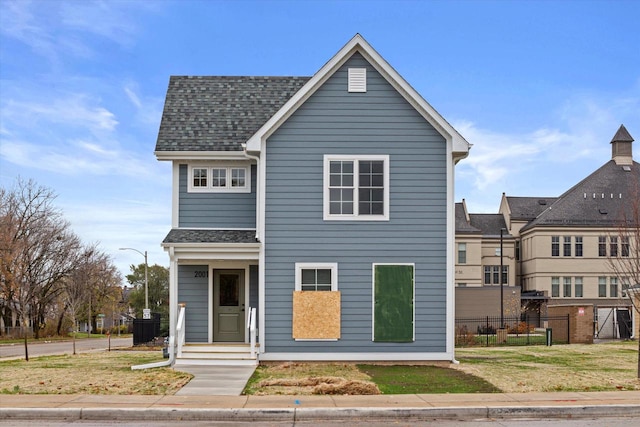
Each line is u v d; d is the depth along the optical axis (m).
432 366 17.89
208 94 21.72
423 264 18.56
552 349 24.23
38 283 55.09
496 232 65.94
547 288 59.44
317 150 18.67
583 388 14.10
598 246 59.75
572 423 11.28
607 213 60.50
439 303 18.52
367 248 18.55
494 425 11.12
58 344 41.78
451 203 18.62
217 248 18.56
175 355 18.36
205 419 11.52
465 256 62.66
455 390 13.85
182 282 19.95
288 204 18.59
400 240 18.58
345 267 18.52
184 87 21.94
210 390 13.73
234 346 18.61
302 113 18.75
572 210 60.75
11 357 25.39
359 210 18.66
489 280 64.25
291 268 18.48
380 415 11.70
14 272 52.09
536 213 66.06
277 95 21.94
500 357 20.73
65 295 58.53
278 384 14.40
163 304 88.00
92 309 66.25
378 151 18.70
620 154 64.00
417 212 18.62
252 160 19.97
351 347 18.38
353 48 18.72
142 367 17.38
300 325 18.34
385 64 18.59
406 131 18.75
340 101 18.78
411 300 18.47
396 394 13.36
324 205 18.56
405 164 18.70
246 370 16.91
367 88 18.80
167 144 19.81
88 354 25.22
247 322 19.34
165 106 21.17
